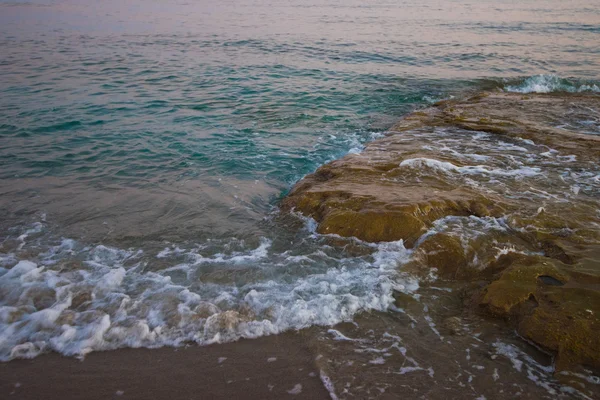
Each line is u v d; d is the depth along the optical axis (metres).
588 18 39.12
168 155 10.30
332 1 59.06
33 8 48.69
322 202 7.45
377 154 9.64
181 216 7.51
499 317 4.93
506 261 5.86
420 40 28.23
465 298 5.33
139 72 19.12
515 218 6.67
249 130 12.23
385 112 14.39
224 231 7.01
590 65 21.00
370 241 6.47
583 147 9.86
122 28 33.34
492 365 4.30
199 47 25.45
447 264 5.90
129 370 4.26
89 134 11.51
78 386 4.07
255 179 9.20
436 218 6.82
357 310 5.12
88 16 41.03
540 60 22.22
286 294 5.39
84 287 5.50
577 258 5.62
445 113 13.09
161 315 5.01
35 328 4.80
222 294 5.39
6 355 4.43
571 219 6.67
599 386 4.02
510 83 18.25
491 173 8.55
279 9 48.66
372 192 7.52
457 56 23.31
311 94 16.23
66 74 18.42
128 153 10.34
